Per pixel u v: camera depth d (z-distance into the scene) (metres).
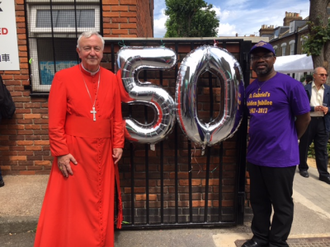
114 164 2.16
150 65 2.28
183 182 2.67
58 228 1.93
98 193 1.98
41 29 3.54
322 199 3.48
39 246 1.92
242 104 2.33
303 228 2.71
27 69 3.54
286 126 2.07
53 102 1.85
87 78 1.94
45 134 3.63
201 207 2.72
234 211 2.67
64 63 3.65
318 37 6.09
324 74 4.09
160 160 2.60
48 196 1.95
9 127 3.61
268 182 2.15
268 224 2.33
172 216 2.71
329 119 4.15
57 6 3.52
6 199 2.96
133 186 2.60
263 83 2.12
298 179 4.34
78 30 3.56
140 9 4.10
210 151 2.62
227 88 2.27
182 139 2.60
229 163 2.64
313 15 6.18
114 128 2.12
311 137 4.29
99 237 1.99
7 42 3.49
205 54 2.23
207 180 2.61
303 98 2.02
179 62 2.47
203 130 2.31
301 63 6.59
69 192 1.92
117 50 2.44
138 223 2.70
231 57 2.26
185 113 2.24
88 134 1.92
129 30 3.46
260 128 2.10
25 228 2.61
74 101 1.89
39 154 3.66
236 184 2.62
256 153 2.17
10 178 3.57
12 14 3.45
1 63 3.51
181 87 2.22
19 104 3.58
